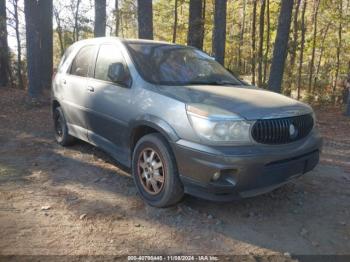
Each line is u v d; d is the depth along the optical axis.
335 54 24.97
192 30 14.31
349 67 22.56
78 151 6.27
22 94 13.35
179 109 3.86
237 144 3.61
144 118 4.18
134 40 5.24
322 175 5.64
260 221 4.03
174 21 23.42
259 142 3.69
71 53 6.27
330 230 3.91
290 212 4.29
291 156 3.84
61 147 6.49
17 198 4.35
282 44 12.47
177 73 4.78
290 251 3.47
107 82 5.02
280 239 3.67
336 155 6.88
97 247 3.38
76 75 5.86
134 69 4.62
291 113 3.94
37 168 5.40
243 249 3.47
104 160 5.83
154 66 4.72
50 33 15.09
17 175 5.09
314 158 4.27
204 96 4.03
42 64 14.94
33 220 3.83
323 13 23.69
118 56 4.99
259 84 19.70
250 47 24.05
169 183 3.96
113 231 3.68
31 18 10.86
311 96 21.31
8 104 10.98
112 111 4.79
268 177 3.72
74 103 5.77
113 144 4.96
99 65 5.34
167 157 3.95
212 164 3.54
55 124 6.73
